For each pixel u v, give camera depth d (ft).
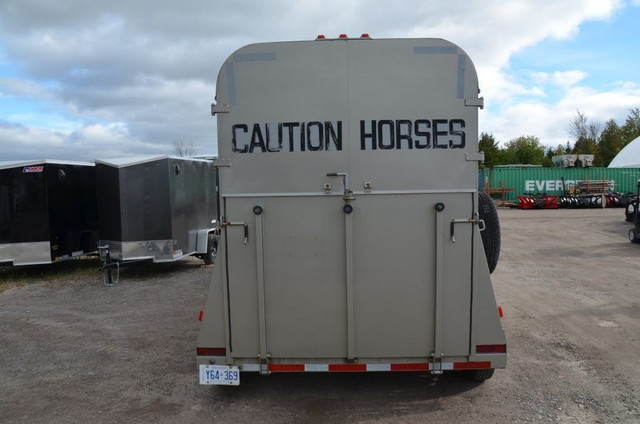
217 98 11.71
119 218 31.86
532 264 37.45
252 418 12.72
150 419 12.91
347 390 14.25
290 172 11.73
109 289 30.66
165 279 33.58
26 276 35.55
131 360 17.63
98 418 13.07
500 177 118.93
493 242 14.76
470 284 11.84
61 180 35.45
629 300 25.32
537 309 23.57
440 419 12.46
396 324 11.94
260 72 11.62
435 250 11.78
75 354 18.43
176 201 33.73
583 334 19.65
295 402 13.55
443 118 11.57
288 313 12.05
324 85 11.58
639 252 43.29
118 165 31.58
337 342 12.07
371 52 11.53
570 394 13.99
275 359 12.22
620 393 14.08
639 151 150.00
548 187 118.42
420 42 11.50
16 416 13.28
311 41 11.55
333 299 11.97
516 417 12.58
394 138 11.58
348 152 11.62
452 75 11.52
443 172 11.62
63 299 28.12
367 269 11.82
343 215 11.76
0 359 17.99
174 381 15.51
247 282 12.07
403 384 14.58
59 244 35.17
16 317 24.12
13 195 33.88
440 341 11.93
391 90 11.52
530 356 17.12
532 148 239.71
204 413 13.14
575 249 45.65
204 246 36.96
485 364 12.01
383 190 11.66
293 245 11.88
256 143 11.72
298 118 11.64
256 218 11.81
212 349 12.34
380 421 12.39
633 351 17.66
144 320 23.13
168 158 32.81
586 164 119.55
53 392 14.89
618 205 106.83
